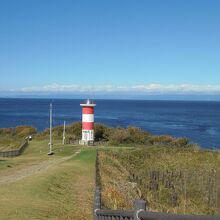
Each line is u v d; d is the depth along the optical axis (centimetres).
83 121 6656
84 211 2284
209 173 5306
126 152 5681
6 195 2341
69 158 4816
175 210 4150
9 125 14450
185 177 5188
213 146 9481
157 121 17162
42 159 4984
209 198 4809
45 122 15600
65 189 2881
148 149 5978
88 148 5881
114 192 2927
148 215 675
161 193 4656
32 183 2773
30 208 2020
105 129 7362
